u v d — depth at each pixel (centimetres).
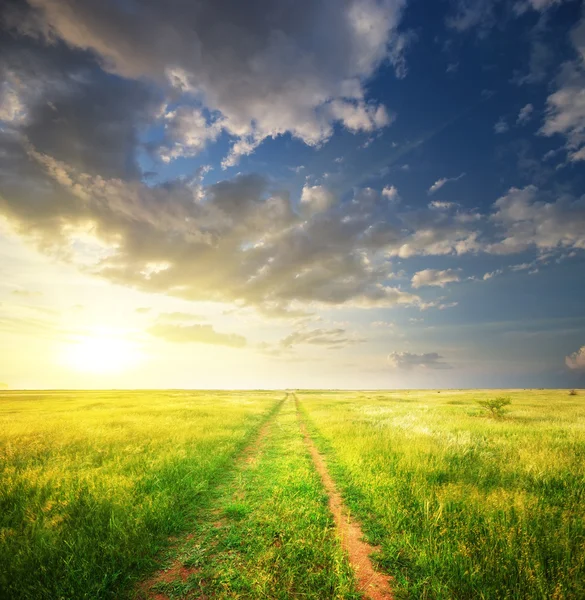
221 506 691
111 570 440
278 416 2589
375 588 420
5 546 468
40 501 630
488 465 870
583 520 542
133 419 1925
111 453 1025
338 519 622
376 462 919
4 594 394
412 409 2844
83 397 6344
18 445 1129
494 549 467
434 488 696
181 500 682
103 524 546
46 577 416
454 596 396
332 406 3378
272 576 425
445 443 1123
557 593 379
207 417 2089
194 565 473
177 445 1138
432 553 475
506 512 562
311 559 471
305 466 966
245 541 531
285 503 675
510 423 1770
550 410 2683
